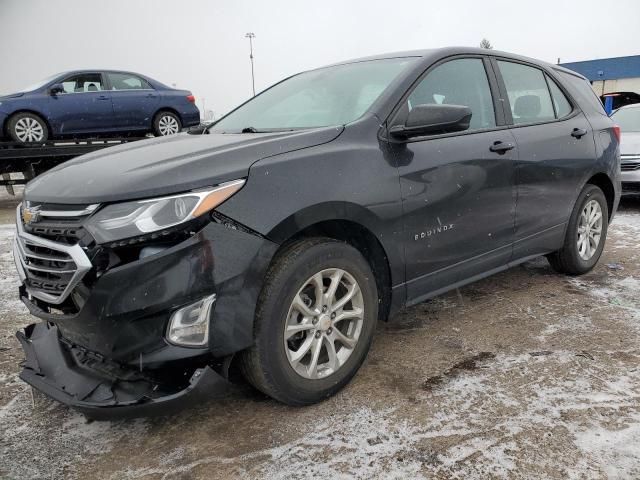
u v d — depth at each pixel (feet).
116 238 6.37
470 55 10.82
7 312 12.39
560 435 7.01
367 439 7.11
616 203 14.53
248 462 6.76
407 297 9.14
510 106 11.25
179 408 6.75
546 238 12.17
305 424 7.52
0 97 27.81
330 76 10.98
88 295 6.48
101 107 30.04
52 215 6.99
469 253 10.09
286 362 7.46
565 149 12.16
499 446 6.84
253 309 6.99
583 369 8.77
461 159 9.59
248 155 7.35
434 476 6.33
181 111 33.45
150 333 6.48
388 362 9.30
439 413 7.64
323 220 7.61
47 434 7.58
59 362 7.64
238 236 6.79
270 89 12.22
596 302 11.87
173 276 6.41
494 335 10.27
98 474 6.68
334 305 8.05
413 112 8.48
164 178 6.67
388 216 8.40
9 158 26.68
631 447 6.73
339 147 8.07
